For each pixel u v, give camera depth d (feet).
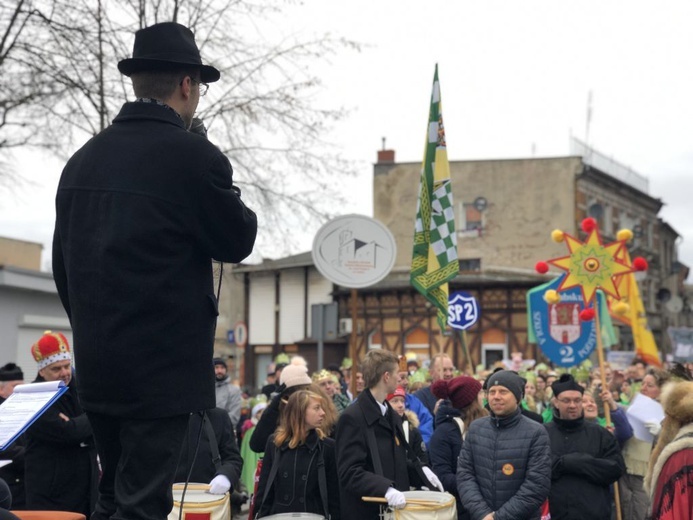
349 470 19.65
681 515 15.67
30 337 64.90
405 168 148.87
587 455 23.57
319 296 136.05
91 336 9.16
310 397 21.49
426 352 132.77
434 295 33.22
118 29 49.32
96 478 20.22
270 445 22.03
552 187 144.15
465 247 146.30
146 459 9.21
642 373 47.32
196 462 21.80
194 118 10.70
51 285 63.57
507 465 20.80
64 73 49.19
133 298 9.09
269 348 139.85
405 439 21.06
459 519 24.21
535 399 42.60
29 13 48.21
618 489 29.07
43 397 11.82
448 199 33.73
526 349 130.31
